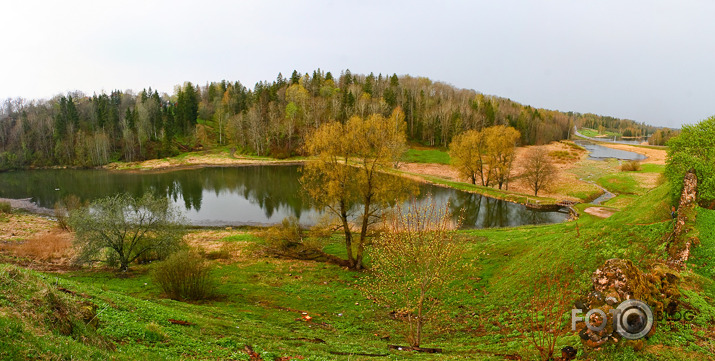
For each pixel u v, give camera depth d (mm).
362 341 18797
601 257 22828
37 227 52000
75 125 135125
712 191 22312
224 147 145750
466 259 32250
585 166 109625
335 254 39000
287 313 23609
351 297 27203
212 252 38531
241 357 13422
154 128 142000
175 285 25094
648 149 166375
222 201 72188
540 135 162625
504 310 22500
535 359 14180
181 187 86312
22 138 122438
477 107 165375
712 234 20594
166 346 12672
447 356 15609
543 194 76875
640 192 72938
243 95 179625
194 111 159500
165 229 35375
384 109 141125
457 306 24344
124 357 10102
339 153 33594
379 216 33625
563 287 21953
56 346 8492
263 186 87062
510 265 29234
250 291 27797
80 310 11969
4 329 7984
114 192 79562
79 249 36156
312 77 186500
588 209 57781
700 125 26062
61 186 86250
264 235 44750
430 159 120312
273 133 136375
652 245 21875
